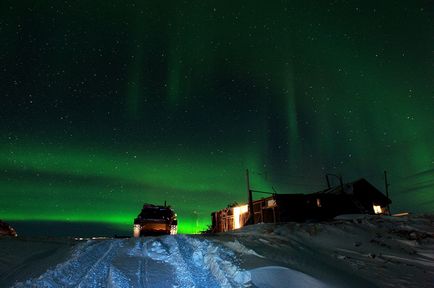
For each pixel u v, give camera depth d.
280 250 7.52
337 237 9.38
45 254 7.55
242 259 6.37
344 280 5.66
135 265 6.46
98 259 6.92
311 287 5.10
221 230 35.06
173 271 6.08
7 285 5.16
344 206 28.50
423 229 10.00
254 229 11.95
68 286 5.20
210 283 5.43
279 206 26.86
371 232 9.84
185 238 9.68
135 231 20.39
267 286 5.04
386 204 31.48
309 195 27.89
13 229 14.89
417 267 6.86
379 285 5.73
